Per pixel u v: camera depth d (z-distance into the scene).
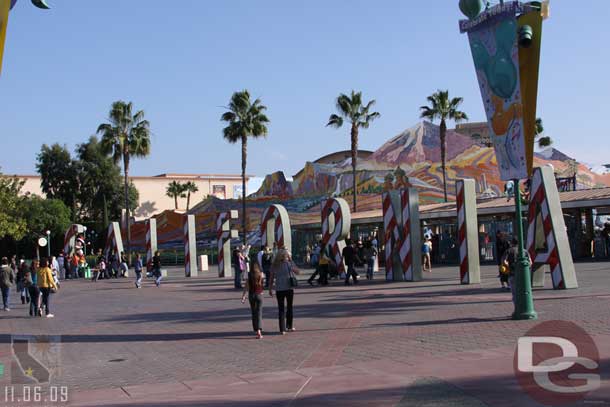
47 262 18.05
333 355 9.69
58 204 70.69
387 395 6.99
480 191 52.38
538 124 65.31
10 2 6.69
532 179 18.89
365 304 16.75
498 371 7.81
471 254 21.45
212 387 7.91
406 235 24.31
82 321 16.19
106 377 8.84
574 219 33.84
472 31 13.46
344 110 51.22
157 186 92.12
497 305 14.88
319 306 16.94
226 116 49.53
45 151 77.00
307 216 58.81
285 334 12.23
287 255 12.51
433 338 10.64
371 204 55.38
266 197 62.97
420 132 58.38
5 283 20.53
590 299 14.88
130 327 14.46
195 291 25.30
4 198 57.22
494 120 13.25
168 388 7.98
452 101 51.06
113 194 78.81
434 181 53.69
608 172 61.72
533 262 18.81
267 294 21.56
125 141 52.00
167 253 61.59
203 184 96.06
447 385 7.27
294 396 7.20
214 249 61.03
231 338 12.08
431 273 28.42
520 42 12.35
